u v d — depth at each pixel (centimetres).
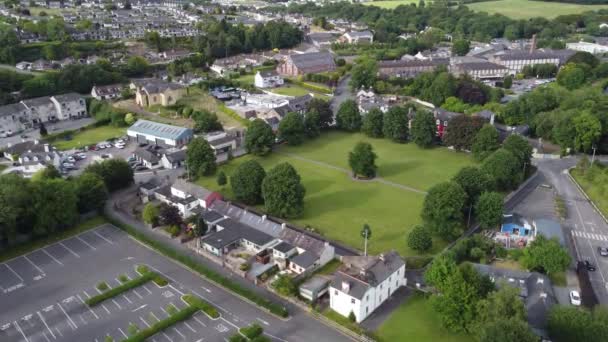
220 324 10762
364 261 12088
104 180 17112
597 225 15338
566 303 11381
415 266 12800
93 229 14888
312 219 15638
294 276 12300
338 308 11025
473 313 9906
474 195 15250
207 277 12462
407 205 16625
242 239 13950
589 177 18488
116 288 11894
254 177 16250
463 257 12950
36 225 13975
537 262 12269
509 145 18612
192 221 14912
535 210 16238
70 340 10294
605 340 9075
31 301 11550
